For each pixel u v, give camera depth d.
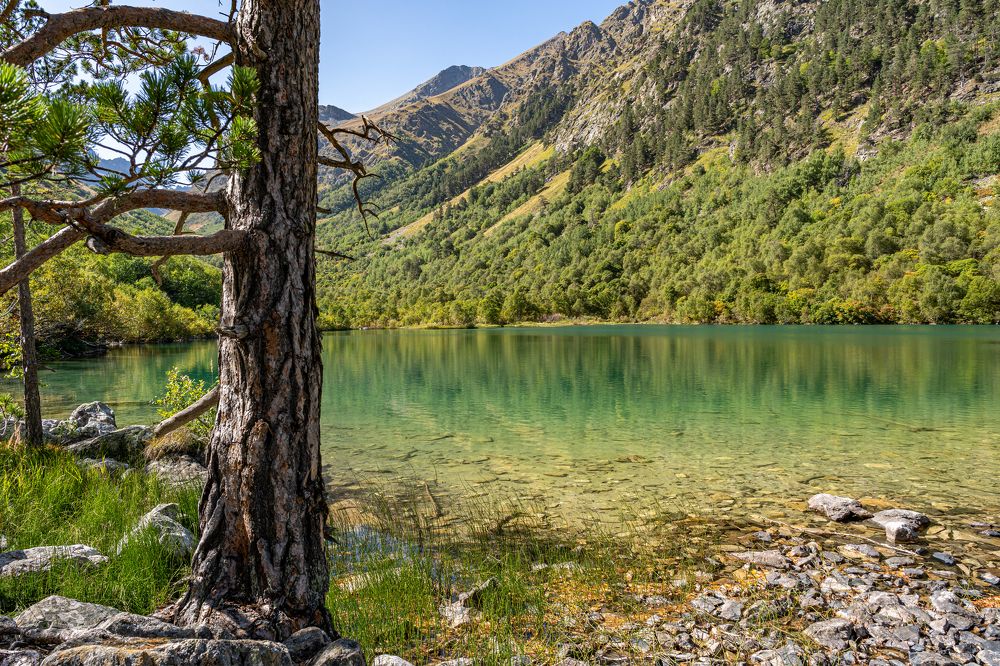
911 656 4.46
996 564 6.55
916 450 13.35
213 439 3.46
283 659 2.77
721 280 126.75
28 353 9.17
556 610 5.27
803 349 47.47
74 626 3.16
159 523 5.69
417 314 149.12
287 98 3.30
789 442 14.43
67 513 6.38
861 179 161.75
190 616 3.20
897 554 6.87
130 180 2.23
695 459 12.67
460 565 6.50
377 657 3.72
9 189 3.08
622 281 146.38
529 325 144.75
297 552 3.33
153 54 3.88
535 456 13.15
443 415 19.41
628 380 29.02
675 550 7.06
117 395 23.33
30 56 2.43
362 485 10.62
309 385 3.43
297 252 3.37
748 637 4.78
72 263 20.33
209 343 66.25
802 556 6.84
